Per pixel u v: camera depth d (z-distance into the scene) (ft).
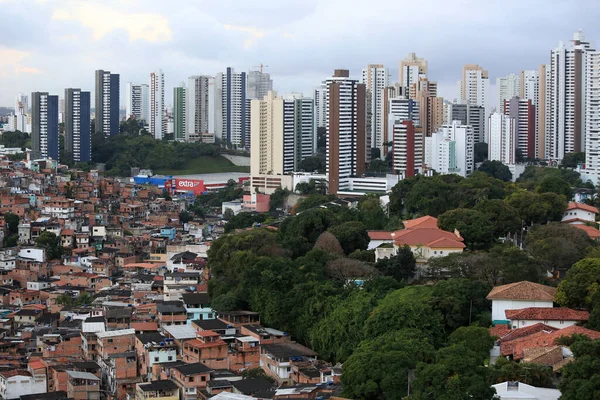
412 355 651.66
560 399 572.92
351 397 639.76
